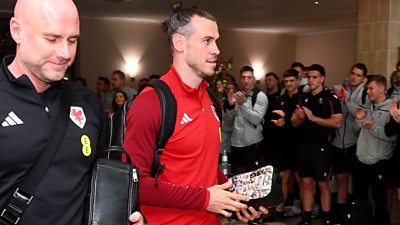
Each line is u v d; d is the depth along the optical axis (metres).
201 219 1.45
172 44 1.43
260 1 7.70
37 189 1.00
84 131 1.09
